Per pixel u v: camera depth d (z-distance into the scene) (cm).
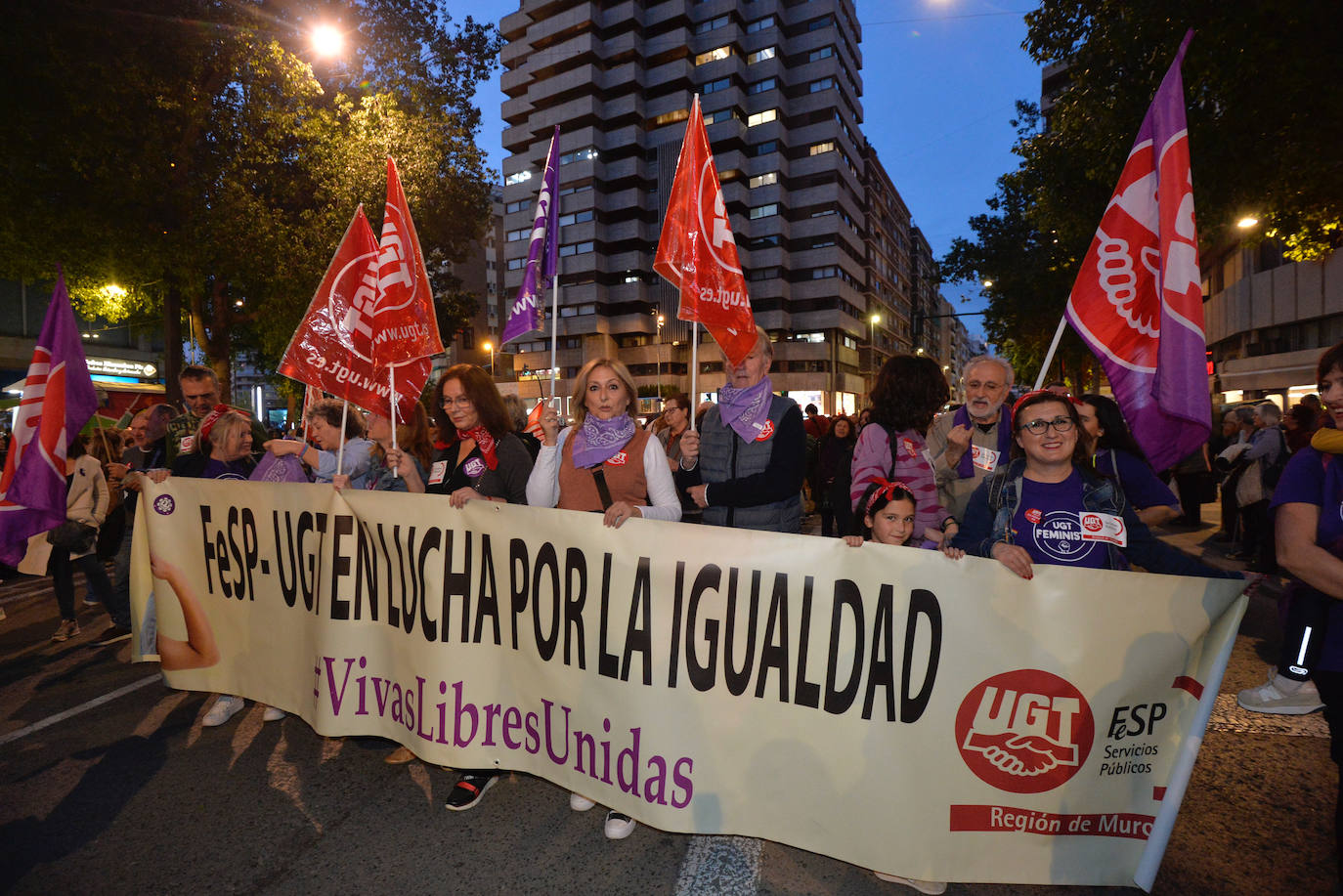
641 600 241
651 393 5344
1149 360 245
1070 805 206
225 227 1238
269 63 1240
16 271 1370
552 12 5597
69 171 1130
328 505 304
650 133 5394
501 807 273
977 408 294
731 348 289
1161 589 202
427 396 1925
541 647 260
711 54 5203
